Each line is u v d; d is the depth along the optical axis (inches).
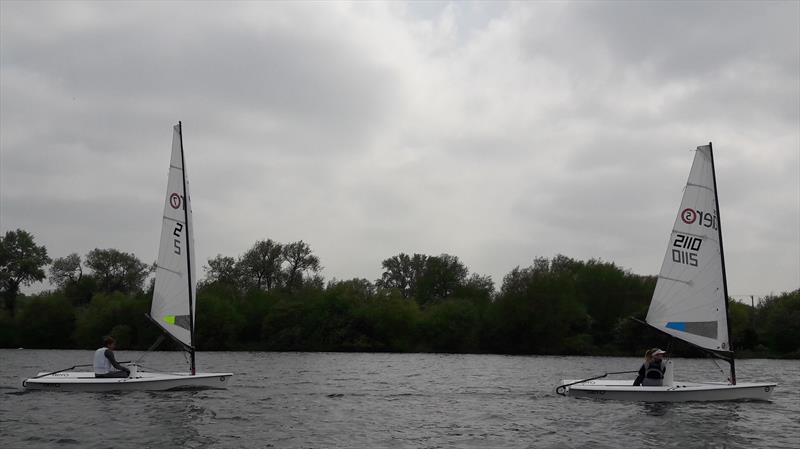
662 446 771.4
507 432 855.1
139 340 3528.5
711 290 1117.7
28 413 920.3
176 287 1182.9
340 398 1218.0
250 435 806.5
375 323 3902.6
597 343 3634.4
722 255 1115.9
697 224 1131.9
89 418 886.4
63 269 4618.6
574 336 3582.7
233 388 1346.0
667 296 1145.4
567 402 1125.7
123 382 1123.9
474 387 1480.1
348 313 3954.2
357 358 2965.1
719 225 1120.8
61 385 1127.6
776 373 2034.9
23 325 3718.0
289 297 4188.0
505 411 1047.6
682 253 1138.7
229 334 3816.4
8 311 4001.0
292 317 3934.5
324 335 3890.3
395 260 5851.4
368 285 5014.8
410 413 1027.3
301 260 4690.0
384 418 970.7
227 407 1017.5
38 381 1131.3
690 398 1080.2
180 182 1193.4
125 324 3597.4
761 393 1096.8
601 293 3708.2
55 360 2459.4
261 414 970.7
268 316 3937.0
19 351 3371.1
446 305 3924.7
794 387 1519.4
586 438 813.9
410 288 5708.7
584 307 3627.0
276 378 1678.2
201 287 4215.1
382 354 3489.2
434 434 840.9
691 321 1126.4
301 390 1354.6
